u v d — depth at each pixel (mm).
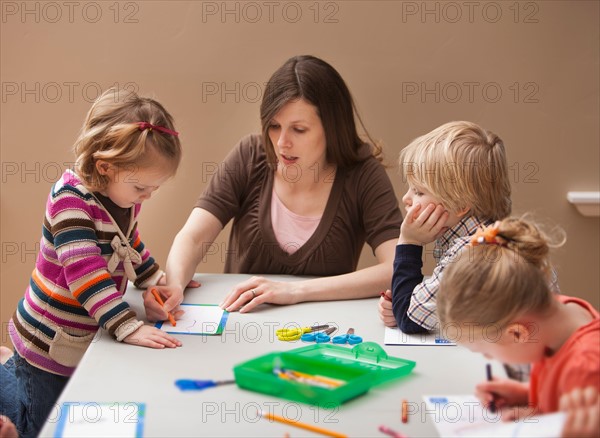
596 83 2396
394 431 1105
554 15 2369
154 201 2529
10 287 2574
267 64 2428
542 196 2473
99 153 1577
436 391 1251
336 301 1773
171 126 1696
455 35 2391
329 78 1927
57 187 1619
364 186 2008
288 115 1886
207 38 2420
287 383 1218
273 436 1097
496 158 1542
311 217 2020
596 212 2438
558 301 1189
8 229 2545
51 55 2436
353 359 1384
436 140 1562
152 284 1849
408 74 2418
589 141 2434
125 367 1351
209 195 2059
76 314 1655
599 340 1070
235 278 1977
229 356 1411
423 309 1494
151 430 1112
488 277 1123
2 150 2498
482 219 1559
